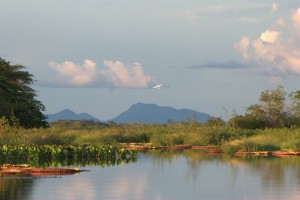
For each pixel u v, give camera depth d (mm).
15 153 42906
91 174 32719
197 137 60188
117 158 44375
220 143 57375
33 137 53062
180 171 34688
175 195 25688
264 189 27359
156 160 42312
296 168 35844
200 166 37594
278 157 44688
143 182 29578
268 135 55094
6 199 24375
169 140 59719
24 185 28094
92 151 44781
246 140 52312
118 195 25531
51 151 44031
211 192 26500
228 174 33062
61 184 28484
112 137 63281
